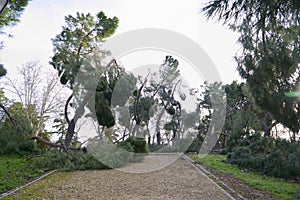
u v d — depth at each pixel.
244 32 3.66
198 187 4.13
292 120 4.01
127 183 4.41
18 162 7.14
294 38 3.42
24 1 8.02
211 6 3.26
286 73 3.82
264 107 4.18
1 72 9.40
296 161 4.98
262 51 3.90
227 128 11.34
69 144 8.03
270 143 6.55
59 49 9.04
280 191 4.03
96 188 4.06
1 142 9.07
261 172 5.86
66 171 5.89
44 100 13.91
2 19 8.34
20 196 3.61
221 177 5.12
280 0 3.07
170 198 3.49
